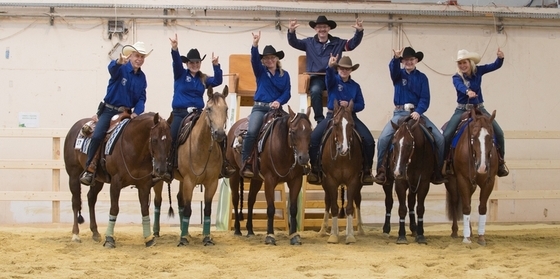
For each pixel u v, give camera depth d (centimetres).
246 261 870
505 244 1048
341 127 966
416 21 1563
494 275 793
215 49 1540
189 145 973
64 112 1523
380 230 1320
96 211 1520
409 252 952
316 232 1209
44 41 1520
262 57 1069
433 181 1072
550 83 1598
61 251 932
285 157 1000
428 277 783
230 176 1063
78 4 1511
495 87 1587
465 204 1027
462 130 1032
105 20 1526
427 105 1062
